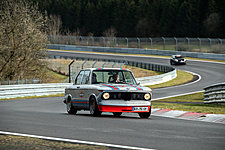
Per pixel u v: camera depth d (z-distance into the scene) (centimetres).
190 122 3834
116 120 3834
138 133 2880
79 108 4700
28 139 2580
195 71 17600
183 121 3944
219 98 6850
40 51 13562
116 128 3156
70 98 4912
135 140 2559
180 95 10019
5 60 13038
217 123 3791
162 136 2747
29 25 13075
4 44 12912
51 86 10512
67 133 2858
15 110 5466
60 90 10775
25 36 12950
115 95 4188
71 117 4134
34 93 10031
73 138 2630
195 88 11969
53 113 4834
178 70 18288
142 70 18575
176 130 3097
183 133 2922
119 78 4606
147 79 13288
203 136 2784
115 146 2331
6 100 8488
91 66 16438
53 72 17025
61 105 6950
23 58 13175
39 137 2661
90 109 4394
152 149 2247
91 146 2331
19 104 7200
